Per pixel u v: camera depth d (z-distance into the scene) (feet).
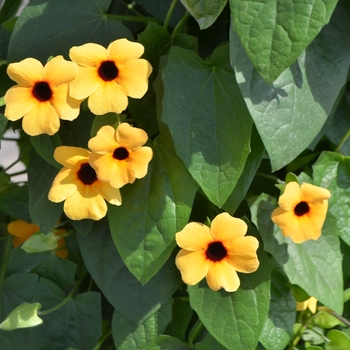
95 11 2.00
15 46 1.97
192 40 2.02
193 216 2.08
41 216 2.04
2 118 1.93
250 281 2.03
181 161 1.98
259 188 2.14
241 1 1.78
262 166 2.15
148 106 2.03
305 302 2.17
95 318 2.19
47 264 2.21
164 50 2.02
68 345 2.20
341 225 2.10
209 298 2.04
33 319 2.09
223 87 1.92
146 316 2.06
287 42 1.77
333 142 2.13
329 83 1.94
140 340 2.11
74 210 1.94
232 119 1.91
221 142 1.91
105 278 2.08
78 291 2.29
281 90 1.89
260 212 2.04
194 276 1.96
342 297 2.06
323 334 2.20
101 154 1.91
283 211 1.99
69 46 1.99
